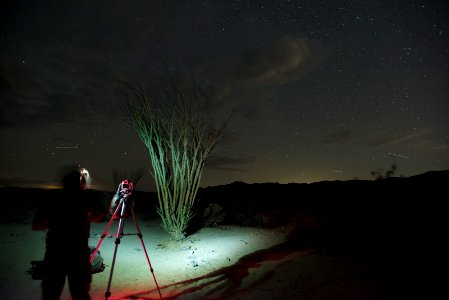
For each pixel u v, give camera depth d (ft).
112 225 32.19
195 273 18.67
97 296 14.76
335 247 22.06
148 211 39.81
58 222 10.84
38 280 16.07
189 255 22.43
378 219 27.37
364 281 15.15
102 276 17.57
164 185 26.71
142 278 17.62
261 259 20.76
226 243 25.48
